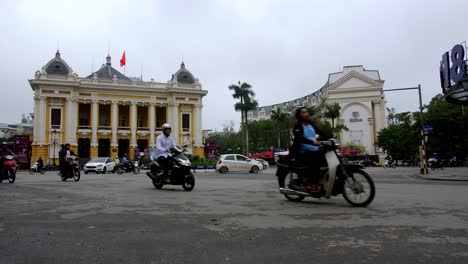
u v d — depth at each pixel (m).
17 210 6.61
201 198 8.35
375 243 4.02
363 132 74.31
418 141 45.91
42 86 51.84
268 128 80.31
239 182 14.46
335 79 80.25
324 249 3.81
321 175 7.16
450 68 18.47
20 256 3.66
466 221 5.18
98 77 60.59
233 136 93.50
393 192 9.35
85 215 6.02
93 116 55.38
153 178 11.29
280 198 8.27
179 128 59.19
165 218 5.70
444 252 3.65
